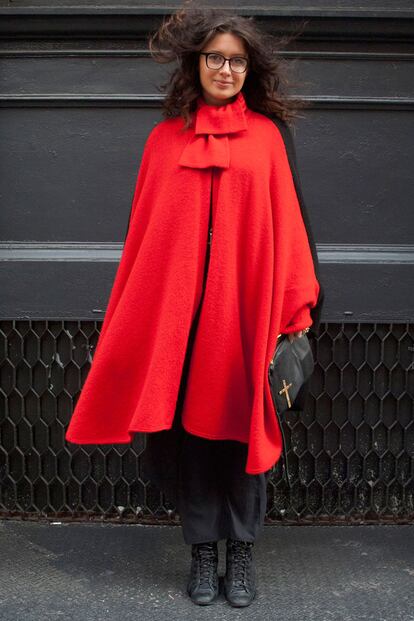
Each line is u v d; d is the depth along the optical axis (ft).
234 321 6.47
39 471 8.70
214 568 7.05
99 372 6.73
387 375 8.52
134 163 8.31
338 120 8.24
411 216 8.37
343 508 8.72
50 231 8.41
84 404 6.82
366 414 8.58
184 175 6.40
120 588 7.15
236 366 6.60
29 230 8.41
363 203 8.34
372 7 8.05
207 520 6.95
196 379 6.56
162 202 6.48
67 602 6.89
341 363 8.49
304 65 8.16
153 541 8.21
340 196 8.32
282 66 7.09
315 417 8.58
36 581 7.28
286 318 6.66
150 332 6.63
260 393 6.33
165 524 8.67
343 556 7.84
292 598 6.97
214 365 6.47
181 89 6.60
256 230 6.41
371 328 8.45
